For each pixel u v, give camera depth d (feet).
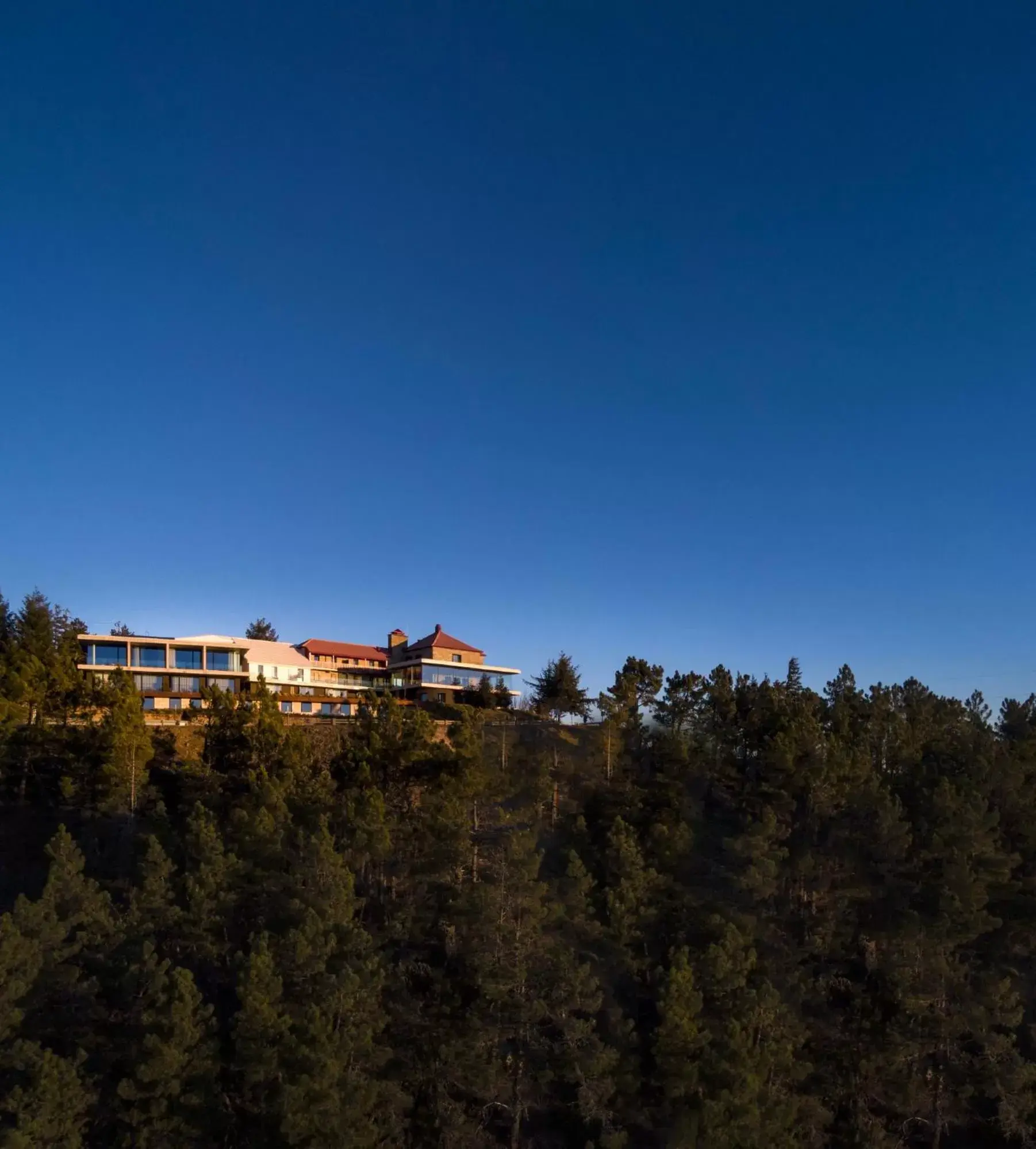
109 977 114.83
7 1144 90.79
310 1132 105.91
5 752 173.47
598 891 152.97
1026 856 172.35
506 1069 131.13
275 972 119.14
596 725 258.78
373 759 179.42
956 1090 140.97
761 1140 116.26
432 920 143.33
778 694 228.02
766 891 147.13
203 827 140.97
